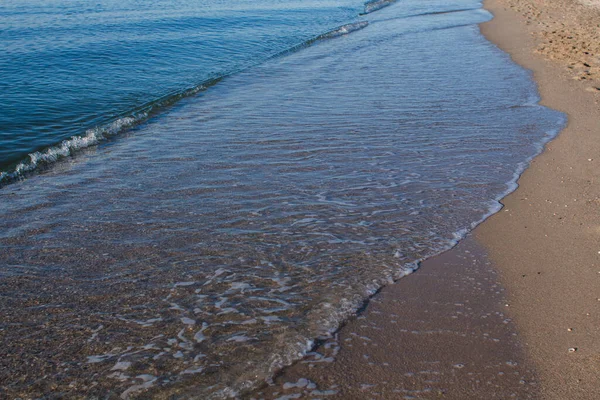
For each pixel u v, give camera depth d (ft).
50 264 16.02
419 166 23.52
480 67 43.83
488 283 14.84
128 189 21.66
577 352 11.95
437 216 18.92
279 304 13.89
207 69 47.78
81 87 40.98
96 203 20.38
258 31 68.44
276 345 12.31
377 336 12.61
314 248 16.72
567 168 22.88
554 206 19.45
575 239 17.03
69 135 30.53
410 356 11.92
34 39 59.52
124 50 54.44
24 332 12.91
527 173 22.57
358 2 101.65
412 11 84.74
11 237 17.70
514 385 11.02
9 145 28.43
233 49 57.00
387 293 14.37
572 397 10.67
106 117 33.96
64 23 71.82
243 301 14.03
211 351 12.14
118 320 13.34
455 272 15.42
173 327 13.04
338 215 18.98
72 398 10.82
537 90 35.96
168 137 28.73
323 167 23.57
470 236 17.54
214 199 20.44
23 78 43.16
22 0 101.45
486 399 10.65
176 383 11.18
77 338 12.69
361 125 29.53
